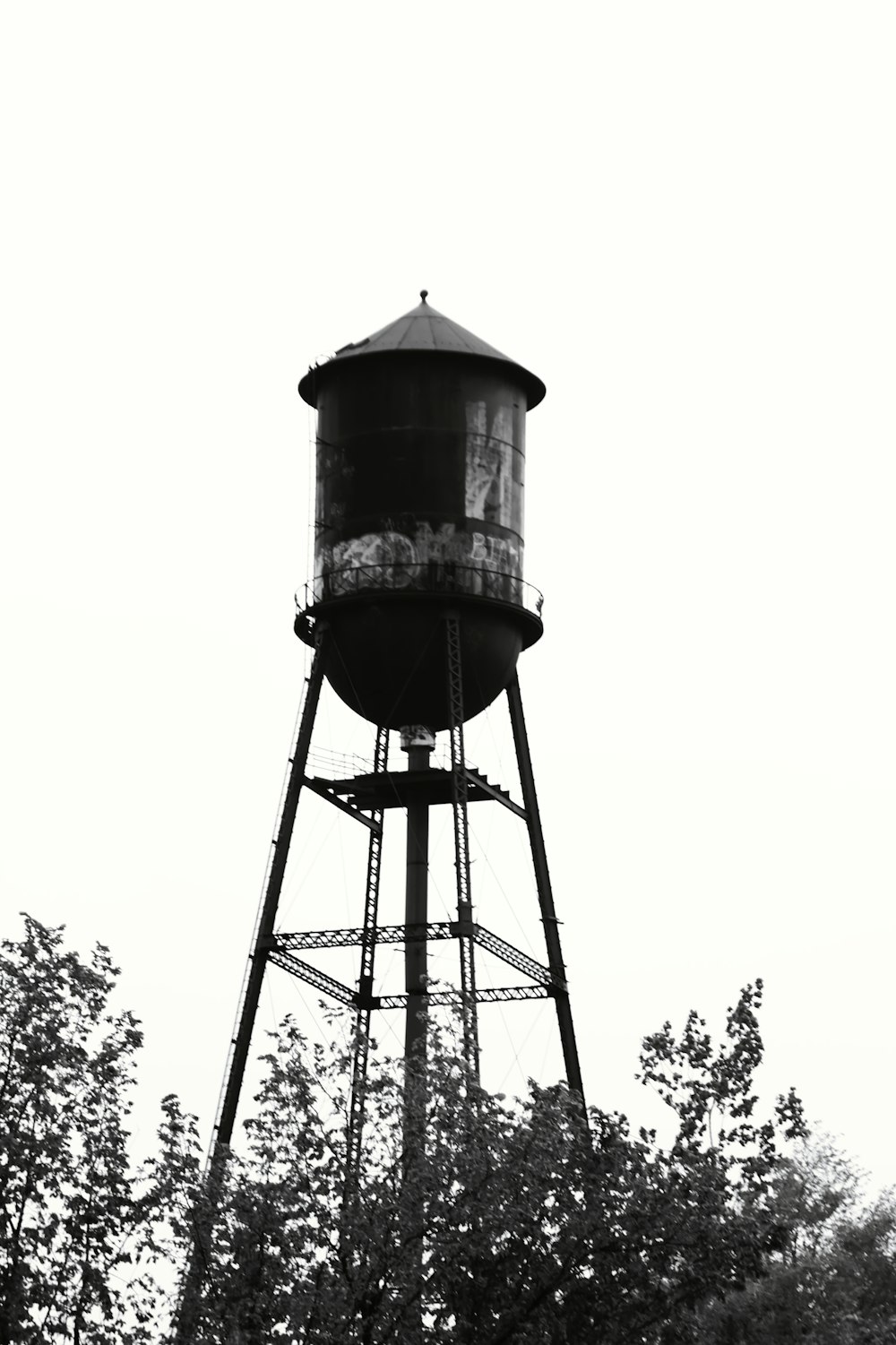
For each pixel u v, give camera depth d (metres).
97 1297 36.81
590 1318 38.91
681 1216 38.28
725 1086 39.81
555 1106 38.41
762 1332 46.88
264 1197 37.12
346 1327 36.34
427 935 49.44
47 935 38.25
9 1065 37.25
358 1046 38.66
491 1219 37.28
